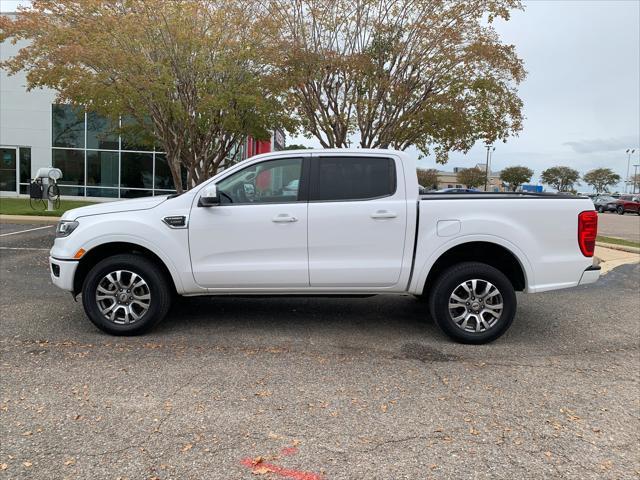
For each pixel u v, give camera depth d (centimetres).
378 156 521
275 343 512
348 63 1256
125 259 515
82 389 397
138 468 295
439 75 1308
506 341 538
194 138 1491
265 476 289
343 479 288
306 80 1297
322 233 510
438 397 395
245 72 1374
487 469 300
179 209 515
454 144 1475
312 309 646
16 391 391
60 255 517
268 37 1336
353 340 528
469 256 547
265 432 337
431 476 292
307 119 1461
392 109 1350
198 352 482
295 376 429
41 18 1333
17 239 1225
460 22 1272
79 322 570
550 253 511
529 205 509
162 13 1261
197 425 345
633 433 346
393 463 304
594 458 314
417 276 514
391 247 511
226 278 515
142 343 505
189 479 286
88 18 1296
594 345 532
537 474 296
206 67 1330
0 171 2472
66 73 1277
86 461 301
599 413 375
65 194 2464
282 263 513
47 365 443
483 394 403
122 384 407
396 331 561
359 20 1288
